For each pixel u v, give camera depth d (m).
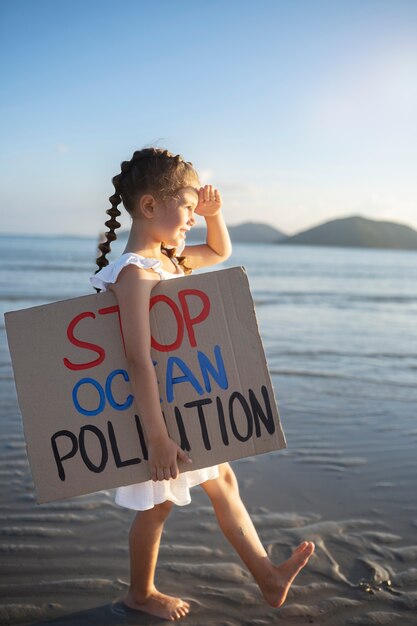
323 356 7.93
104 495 3.31
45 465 1.94
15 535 2.82
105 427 1.96
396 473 3.67
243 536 2.14
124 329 1.91
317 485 3.48
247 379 2.00
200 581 2.47
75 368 1.97
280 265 52.53
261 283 27.25
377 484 3.50
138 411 1.97
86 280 24.06
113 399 1.97
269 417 1.99
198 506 3.20
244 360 2.00
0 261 37.97
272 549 2.73
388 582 2.44
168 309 1.98
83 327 1.97
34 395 1.95
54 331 1.97
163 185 2.02
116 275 1.95
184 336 1.98
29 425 1.94
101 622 2.20
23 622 2.19
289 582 2.09
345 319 12.88
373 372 6.93
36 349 1.96
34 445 1.94
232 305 2.01
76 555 2.65
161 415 1.91
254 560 2.11
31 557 2.63
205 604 2.32
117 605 2.30
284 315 13.36
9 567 2.54
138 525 2.23
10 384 5.96
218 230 2.39
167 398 1.96
